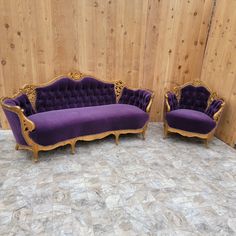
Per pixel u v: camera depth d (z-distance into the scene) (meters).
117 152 2.85
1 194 2.00
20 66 3.07
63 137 2.62
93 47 3.24
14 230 1.64
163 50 3.53
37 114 2.76
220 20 3.29
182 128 3.12
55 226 1.69
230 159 2.80
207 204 1.99
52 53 3.11
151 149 2.97
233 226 1.77
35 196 1.99
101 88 3.38
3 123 3.31
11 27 2.86
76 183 2.19
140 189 2.15
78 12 3.00
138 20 3.26
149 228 1.71
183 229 1.72
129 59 3.46
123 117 3.00
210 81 3.59
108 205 1.92
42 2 2.84
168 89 3.80
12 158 2.58
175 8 3.31
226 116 3.25
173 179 2.33
